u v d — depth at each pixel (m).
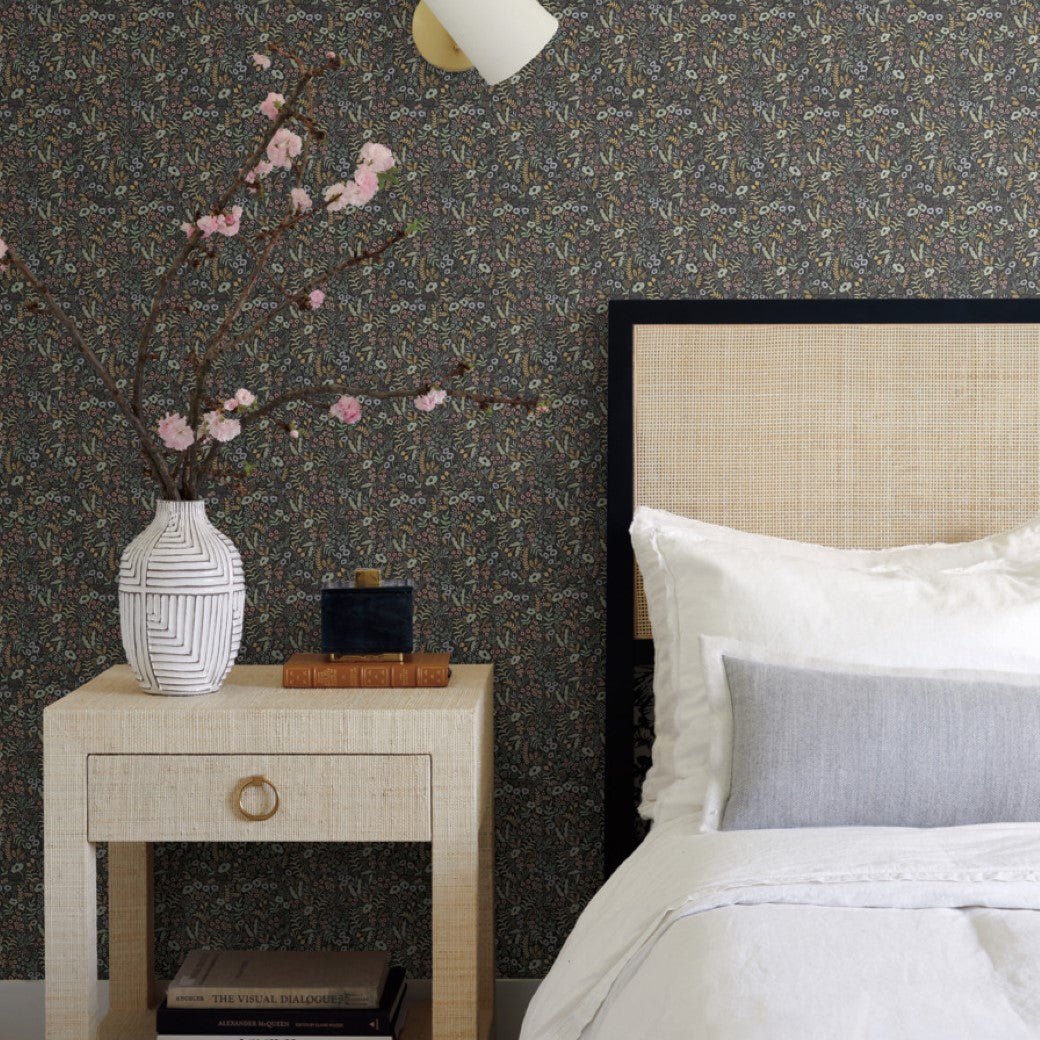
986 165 2.44
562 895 2.53
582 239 2.47
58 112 2.47
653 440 2.45
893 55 2.44
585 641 2.51
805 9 2.44
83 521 2.51
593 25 2.46
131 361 2.50
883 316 2.41
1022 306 2.40
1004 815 1.78
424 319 2.49
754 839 1.71
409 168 2.48
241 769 2.02
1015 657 2.02
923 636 2.04
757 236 2.46
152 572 2.07
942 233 2.45
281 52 2.27
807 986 1.30
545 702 2.51
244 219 2.48
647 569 2.29
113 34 2.47
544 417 2.49
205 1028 2.18
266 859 2.54
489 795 2.37
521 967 2.53
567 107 2.46
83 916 2.03
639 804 2.46
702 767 2.02
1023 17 2.43
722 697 1.99
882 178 2.45
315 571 2.52
